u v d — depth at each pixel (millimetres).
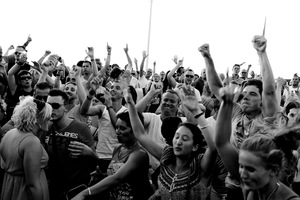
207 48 4055
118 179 3629
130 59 11023
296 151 3150
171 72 10734
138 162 3688
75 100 7164
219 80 4055
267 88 4195
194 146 3322
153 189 3764
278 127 3090
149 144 3738
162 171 3410
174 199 3229
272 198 2361
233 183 3938
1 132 5105
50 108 4316
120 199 3695
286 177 2596
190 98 3242
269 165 2328
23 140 3855
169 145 3643
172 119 3707
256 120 4195
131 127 3865
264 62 4219
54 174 4586
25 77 7516
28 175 3805
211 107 7797
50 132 4641
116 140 5965
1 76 7922
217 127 2699
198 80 11578
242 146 2414
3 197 3963
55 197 4582
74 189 4461
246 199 2654
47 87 5969
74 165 4578
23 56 8062
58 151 4582
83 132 4680
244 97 4270
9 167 3922
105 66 9141
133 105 3822
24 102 3936
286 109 4609
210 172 3281
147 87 10094
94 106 6164
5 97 8195
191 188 3215
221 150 2727
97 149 6055
